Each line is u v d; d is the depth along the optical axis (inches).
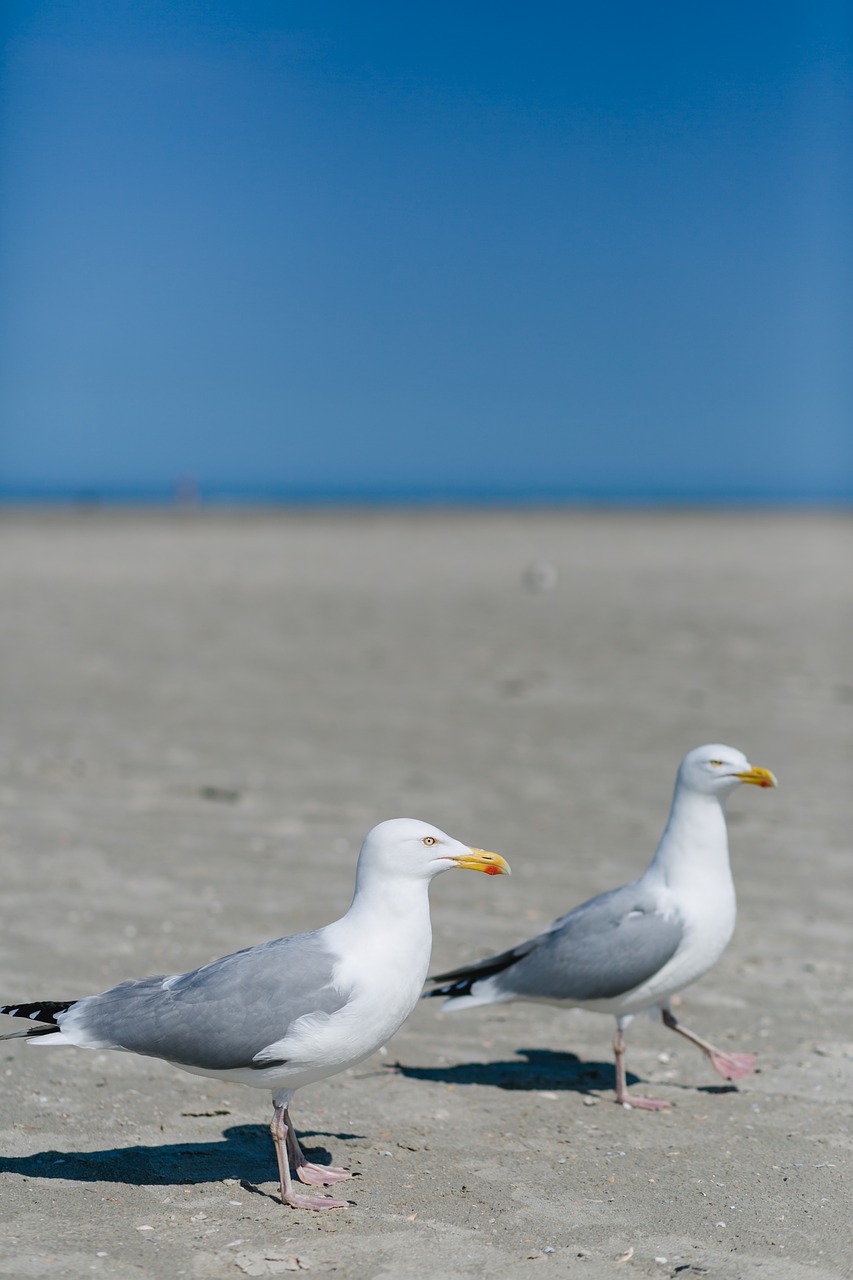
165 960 110.3
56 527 789.9
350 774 170.2
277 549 609.9
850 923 120.9
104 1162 88.0
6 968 108.7
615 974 96.5
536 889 127.5
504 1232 82.9
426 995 101.3
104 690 231.9
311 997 84.7
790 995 109.1
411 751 184.9
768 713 213.0
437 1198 85.7
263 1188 86.4
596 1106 95.9
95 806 151.4
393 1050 103.0
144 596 392.8
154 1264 80.0
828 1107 95.3
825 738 194.1
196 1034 84.4
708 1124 93.6
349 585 432.8
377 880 86.3
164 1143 90.2
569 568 504.7
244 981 85.0
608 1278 79.7
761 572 483.8
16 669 253.3
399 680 245.4
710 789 98.0
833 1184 87.0
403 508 1203.2
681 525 849.5
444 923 120.1
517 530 783.1
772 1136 92.1
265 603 376.2
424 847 86.0
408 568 505.0
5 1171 86.8
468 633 311.6
